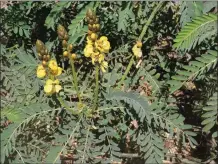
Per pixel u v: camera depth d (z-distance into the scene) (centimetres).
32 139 118
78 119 113
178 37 101
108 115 112
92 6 121
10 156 114
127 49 131
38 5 143
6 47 146
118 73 127
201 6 111
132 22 130
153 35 135
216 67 114
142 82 124
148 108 103
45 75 100
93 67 132
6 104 122
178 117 115
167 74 130
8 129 107
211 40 121
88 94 115
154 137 115
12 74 124
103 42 101
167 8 133
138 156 129
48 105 111
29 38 146
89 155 112
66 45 101
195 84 133
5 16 140
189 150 138
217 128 126
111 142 113
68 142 110
